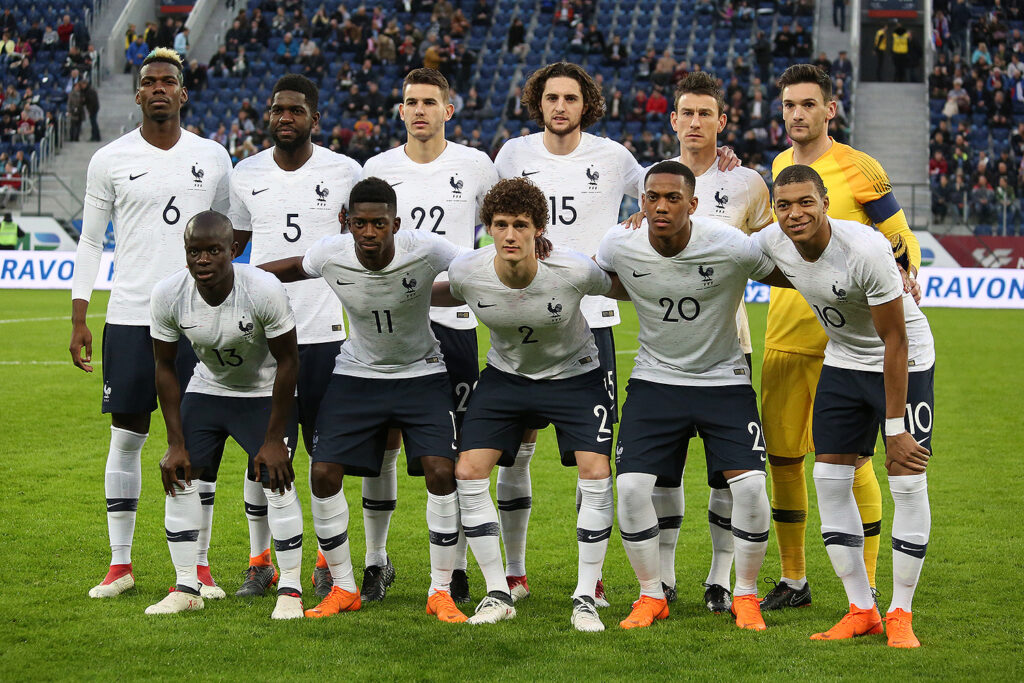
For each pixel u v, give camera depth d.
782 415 18.44
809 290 16.39
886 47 102.25
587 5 103.81
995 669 14.64
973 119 91.69
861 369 16.64
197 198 19.22
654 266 16.78
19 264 79.12
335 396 17.77
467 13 107.50
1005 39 97.38
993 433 33.44
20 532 22.11
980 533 22.58
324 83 98.44
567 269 16.70
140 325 18.86
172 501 17.34
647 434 17.08
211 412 17.67
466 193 19.84
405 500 25.70
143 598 18.00
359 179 19.88
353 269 17.05
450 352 19.80
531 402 17.45
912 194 81.69
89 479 26.95
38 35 101.19
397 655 15.20
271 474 16.83
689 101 18.89
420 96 19.36
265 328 16.91
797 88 18.50
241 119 91.06
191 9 111.12
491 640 15.89
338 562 17.58
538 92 20.30
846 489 16.67
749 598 17.12
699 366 17.23
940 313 68.62
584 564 17.09
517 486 18.78
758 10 103.38
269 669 14.62
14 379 41.97
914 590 17.61
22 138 92.88
